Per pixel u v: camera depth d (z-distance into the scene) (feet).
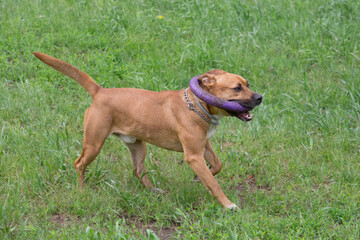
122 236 19.34
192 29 40.70
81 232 20.22
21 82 32.30
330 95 32.53
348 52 37.55
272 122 30.48
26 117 29.68
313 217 21.24
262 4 44.78
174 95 23.02
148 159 27.02
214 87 22.12
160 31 40.45
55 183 24.14
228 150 28.40
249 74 35.78
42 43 36.70
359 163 26.27
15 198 22.08
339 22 41.09
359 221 20.76
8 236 19.81
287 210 22.45
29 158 25.72
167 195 23.81
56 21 39.96
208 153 23.93
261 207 22.45
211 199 23.36
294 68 36.19
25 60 35.32
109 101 23.02
